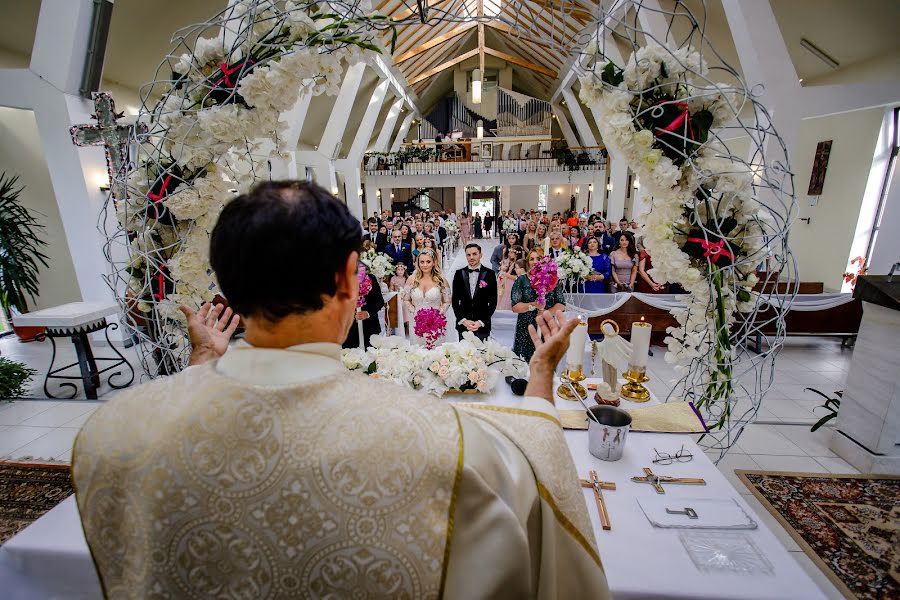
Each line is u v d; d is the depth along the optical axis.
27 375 4.18
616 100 1.68
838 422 2.87
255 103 1.70
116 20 5.70
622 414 1.57
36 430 3.40
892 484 2.47
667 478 1.44
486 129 21.83
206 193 1.80
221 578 0.46
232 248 0.51
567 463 0.61
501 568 0.46
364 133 13.51
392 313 5.08
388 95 14.98
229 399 0.49
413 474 0.46
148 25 6.08
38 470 2.80
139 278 1.96
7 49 5.52
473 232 20.20
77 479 0.52
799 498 2.39
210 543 0.46
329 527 0.45
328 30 1.69
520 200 24.91
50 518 1.32
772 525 2.21
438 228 12.55
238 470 0.46
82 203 5.21
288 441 0.47
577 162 16.34
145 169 1.83
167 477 0.47
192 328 0.89
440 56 16.52
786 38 6.13
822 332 4.88
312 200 0.53
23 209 5.73
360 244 0.58
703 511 1.29
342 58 1.77
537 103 19.91
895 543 2.06
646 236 1.87
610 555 1.15
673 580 1.07
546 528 0.55
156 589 0.47
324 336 0.57
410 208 24.56
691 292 1.99
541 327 0.83
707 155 1.73
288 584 0.46
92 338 5.61
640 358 2.04
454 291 3.72
